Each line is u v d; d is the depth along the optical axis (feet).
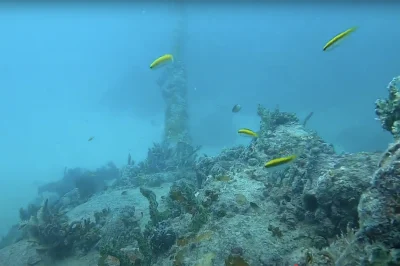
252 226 16.25
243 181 22.39
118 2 147.84
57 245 23.79
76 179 49.44
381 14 173.27
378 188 9.15
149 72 153.58
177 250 16.60
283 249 14.25
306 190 15.58
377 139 83.15
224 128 95.20
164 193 36.14
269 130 32.24
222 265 14.11
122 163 77.46
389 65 188.55
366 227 8.91
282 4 138.41
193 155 49.70
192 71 161.38
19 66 437.99
